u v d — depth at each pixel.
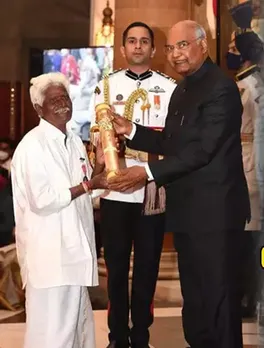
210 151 3.50
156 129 4.47
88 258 3.54
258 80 2.64
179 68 3.66
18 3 12.98
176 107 3.73
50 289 3.51
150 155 4.39
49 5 12.95
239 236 3.64
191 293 3.77
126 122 4.00
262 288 2.58
